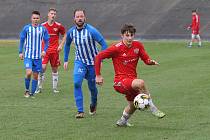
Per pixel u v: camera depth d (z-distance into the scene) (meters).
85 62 24.44
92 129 21.34
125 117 21.66
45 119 23.62
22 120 23.39
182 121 22.69
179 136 19.78
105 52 21.03
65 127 21.78
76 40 24.47
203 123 22.19
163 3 82.19
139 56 21.36
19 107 27.03
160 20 78.44
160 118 21.41
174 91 31.77
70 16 82.81
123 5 83.31
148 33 75.94
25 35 31.42
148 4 82.44
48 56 33.59
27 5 87.94
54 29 34.44
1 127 21.84
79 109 23.95
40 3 87.69
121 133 20.48
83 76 24.30
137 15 80.50
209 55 54.88
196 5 80.69
